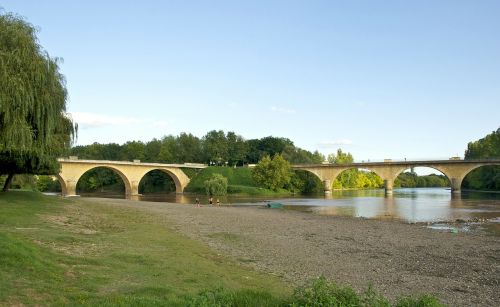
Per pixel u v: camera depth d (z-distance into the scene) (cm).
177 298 1329
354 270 2319
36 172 4962
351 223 4803
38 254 1691
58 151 4741
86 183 16512
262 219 4975
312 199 11031
